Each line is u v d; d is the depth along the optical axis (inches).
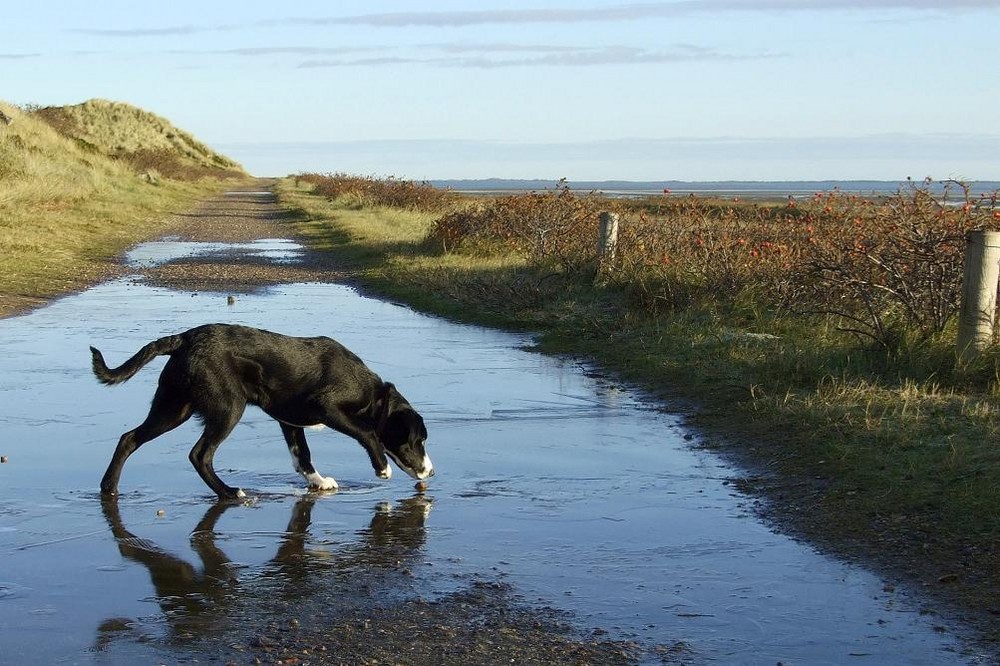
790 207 605.9
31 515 258.2
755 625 195.3
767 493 279.4
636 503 272.5
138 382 419.8
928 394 345.7
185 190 2349.9
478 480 295.0
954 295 413.7
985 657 181.0
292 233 1302.9
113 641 185.5
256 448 329.4
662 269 577.6
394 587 213.9
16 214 1106.7
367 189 1895.9
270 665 175.8
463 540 244.1
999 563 219.3
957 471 269.0
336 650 182.5
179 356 273.7
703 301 529.7
